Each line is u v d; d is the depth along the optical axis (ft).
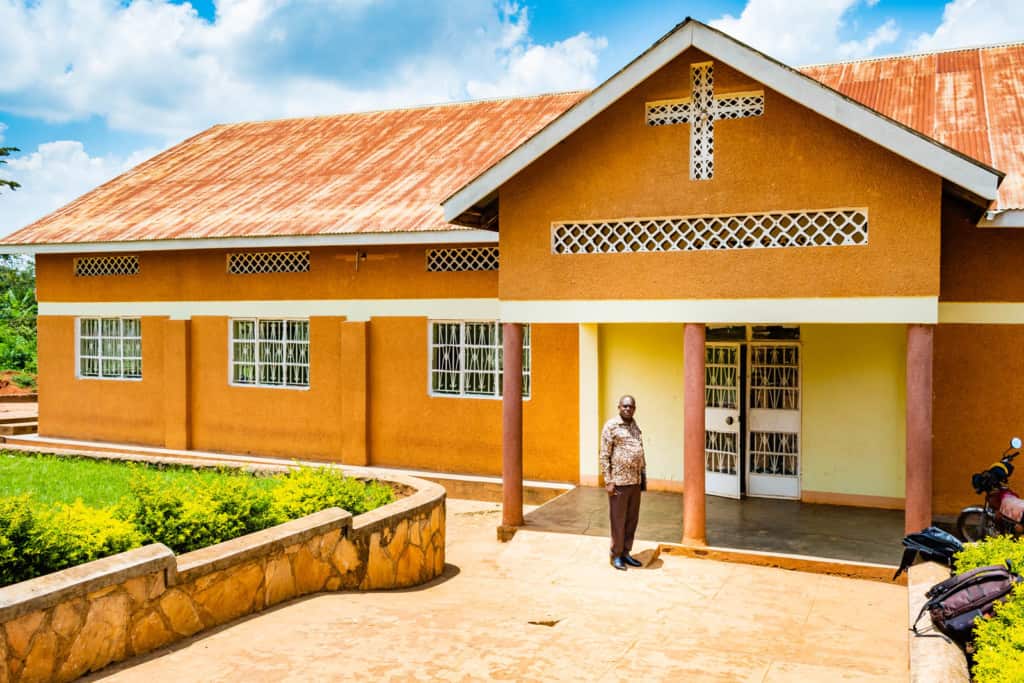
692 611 24.29
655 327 39.75
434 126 55.52
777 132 28.12
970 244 32.12
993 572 16.75
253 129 63.10
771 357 37.40
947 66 42.65
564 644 20.36
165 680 16.12
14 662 15.24
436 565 27.94
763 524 32.86
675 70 29.30
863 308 27.22
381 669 17.13
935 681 13.66
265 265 47.55
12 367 98.53
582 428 40.50
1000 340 31.89
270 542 20.99
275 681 16.17
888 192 26.84
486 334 42.70
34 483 33.45
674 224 29.91
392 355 44.39
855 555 28.68
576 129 30.01
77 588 16.31
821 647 20.97
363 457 44.73
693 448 29.81
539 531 32.30
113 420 51.70
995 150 32.73
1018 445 26.78
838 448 36.14
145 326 50.52
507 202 32.07
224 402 48.60
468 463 42.91
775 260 28.27
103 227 49.85
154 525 21.45
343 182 49.24
